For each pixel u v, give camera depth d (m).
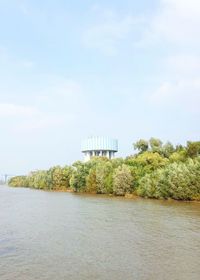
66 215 70.31
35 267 32.09
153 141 163.88
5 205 95.00
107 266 32.19
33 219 64.50
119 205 91.62
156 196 112.06
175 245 40.69
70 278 28.78
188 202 99.00
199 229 51.28
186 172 101.25
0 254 37.12
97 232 49.97
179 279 28.08
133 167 135.38
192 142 130.38
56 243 42.53
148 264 32.69
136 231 50.38
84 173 165.12
